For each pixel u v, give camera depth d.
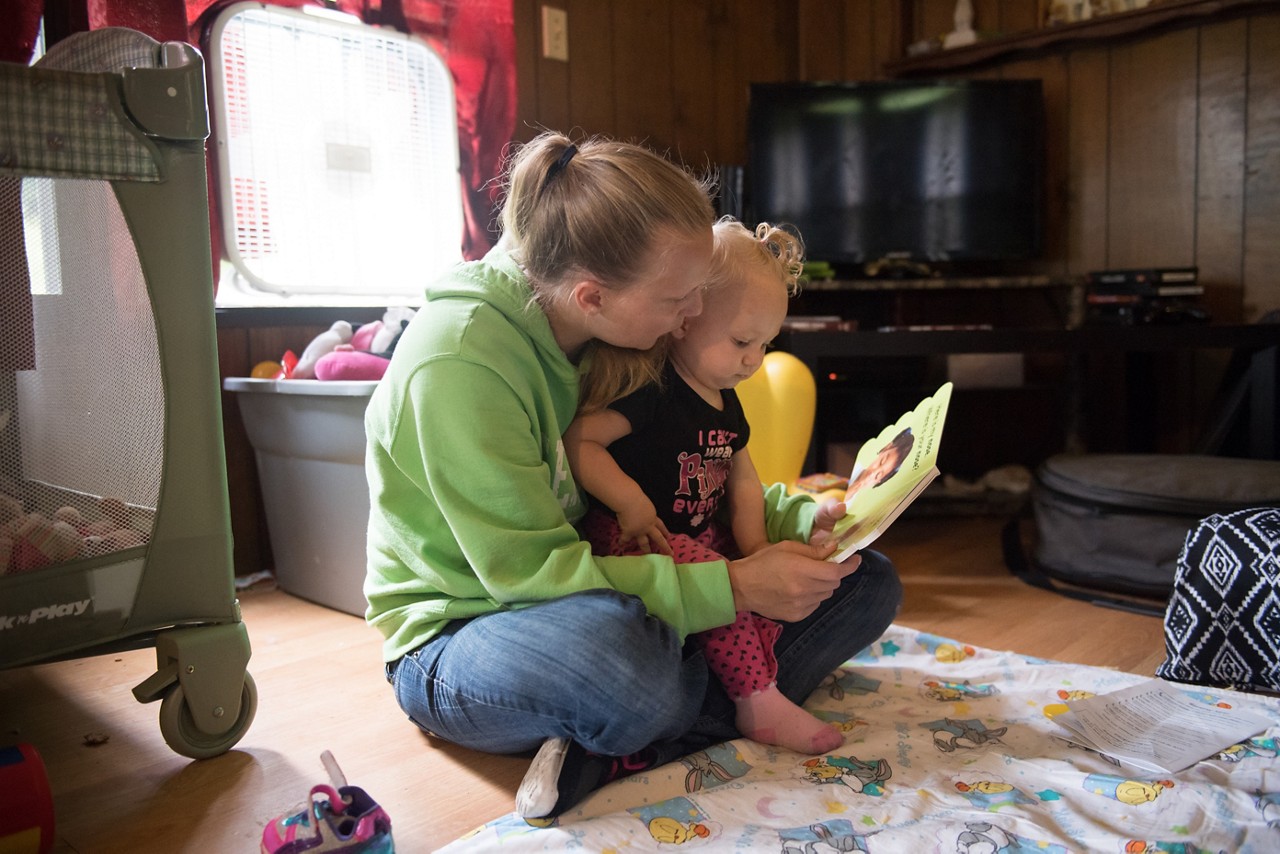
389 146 2.10
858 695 1.26
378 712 1.27
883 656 1.41
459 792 1.04
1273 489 1.66
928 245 2.89
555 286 1.00
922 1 3.16
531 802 0.91
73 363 1.00
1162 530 1.72
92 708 1.31
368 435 1.07
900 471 1.08
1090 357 2.93
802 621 1.20
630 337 1.01
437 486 0.96
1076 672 1.32
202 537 1.10
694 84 2.94
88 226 1.00
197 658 1.09
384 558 1.12
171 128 1.03
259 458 1.91
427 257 2.19
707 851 0.86
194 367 1.07
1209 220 2.70
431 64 2.14
